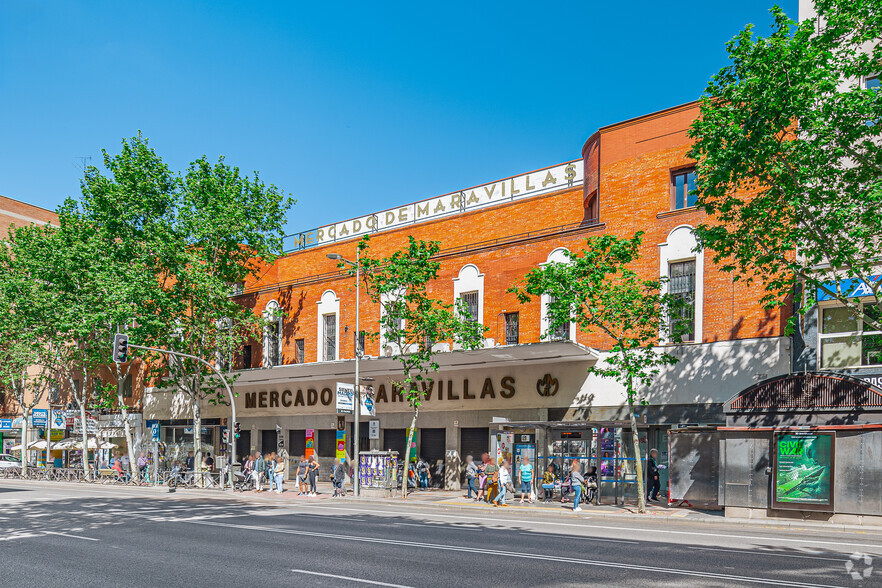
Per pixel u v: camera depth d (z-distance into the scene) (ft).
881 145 61.36
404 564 38.73
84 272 122.72
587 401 91.15
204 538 50.34
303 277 130.72
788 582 33.40
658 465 85.87
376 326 115.75
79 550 44.83
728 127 57.11
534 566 37.93
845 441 61.72
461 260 107.86
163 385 125.29
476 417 102.68
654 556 41.55
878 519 59.41
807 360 73.51
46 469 147.54
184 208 120.16
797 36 53.72
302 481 101.91
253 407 132.87
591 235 93.81
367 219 130.82
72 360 148.15
